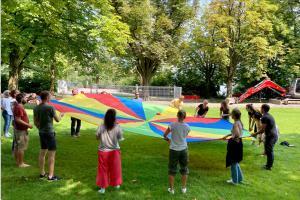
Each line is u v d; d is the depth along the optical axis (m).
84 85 33.00
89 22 19.72
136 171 7.83
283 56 34.25
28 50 18.95
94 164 8.23
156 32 31.30
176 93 27.55
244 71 36.09
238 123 7.07
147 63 34.22
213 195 6.52
